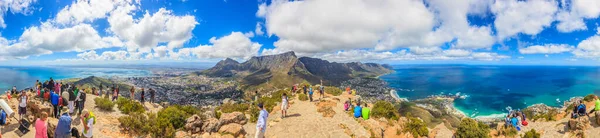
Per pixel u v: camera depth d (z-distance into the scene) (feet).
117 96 88.33
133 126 50.39
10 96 76.54
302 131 55.42
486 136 58.85
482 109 301.02
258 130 42.80
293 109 80.48
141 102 86.43
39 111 52.90
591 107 90.89
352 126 59.82
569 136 66.74
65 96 59.62
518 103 336.70
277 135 53.31
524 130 77.51
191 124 51.70
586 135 62.95
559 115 92.63
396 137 58.34
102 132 47.34
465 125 60.29
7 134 46.26
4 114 49.21
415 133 59.06
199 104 357.20
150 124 50.78
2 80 613.93
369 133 55.98
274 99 101.60
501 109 297.53
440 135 62.54
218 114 67.26
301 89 124.06
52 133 42.19
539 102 337.93
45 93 67.56
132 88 89.25
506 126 78.18
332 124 61.16
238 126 52.21
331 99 101.71
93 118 38.60
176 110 56.54
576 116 72.74
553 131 73.00
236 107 84.53
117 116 65.10
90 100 75.77
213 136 48.88
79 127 50.98
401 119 66.74
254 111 71.46
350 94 124.98
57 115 55.62
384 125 64.13
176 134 49.47
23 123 49.37
